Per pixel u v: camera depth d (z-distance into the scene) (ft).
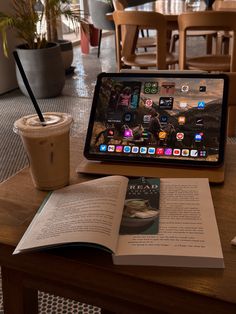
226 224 2.19
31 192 2.62
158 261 1.90
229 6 11.34
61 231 2.05
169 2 12.71
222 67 9.45
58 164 2.57
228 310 1.71
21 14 12.73
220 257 1.86
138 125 3.05
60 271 2.02
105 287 1.94
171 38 13.85
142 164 2.92
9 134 10.40
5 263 2.16
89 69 16.88
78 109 11.99
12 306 2.40
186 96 3.03
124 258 1.90
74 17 13.92
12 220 2.32
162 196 2.42
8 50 13.92
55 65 13.00
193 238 2.00
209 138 2.89
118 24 10.02
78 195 2.43
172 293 1.80
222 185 2.62
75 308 5.02
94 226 2.04
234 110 8.27
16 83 14.49
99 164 2.96
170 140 2.95
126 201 2.37
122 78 3.18
